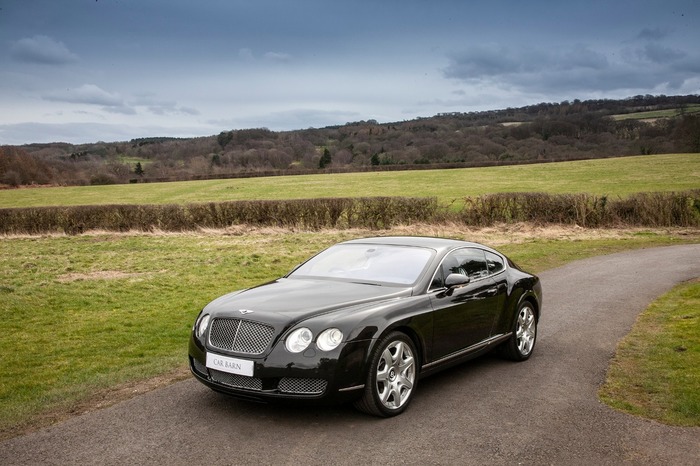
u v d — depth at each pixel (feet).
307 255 61.41
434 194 165.27
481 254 23.22
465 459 14.40
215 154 366.84
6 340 27.86
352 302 17.92
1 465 14.11
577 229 84.43
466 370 22.67
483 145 346.54
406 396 17.92
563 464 14.20
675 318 30.73
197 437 15.74
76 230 91.71
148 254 64.69
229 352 16.84
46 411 17.97
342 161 360.28
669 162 222.69
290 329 16.49
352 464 14.08
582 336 27.94
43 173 333.01
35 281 46.14
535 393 19.63
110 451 14.87
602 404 18.47
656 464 14.21
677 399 18.67
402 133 382.01
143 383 20.81
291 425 16.63
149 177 307.99
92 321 32.09
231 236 82.48
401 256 21.25
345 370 16.25
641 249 67.00
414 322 18.25
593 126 343.67
